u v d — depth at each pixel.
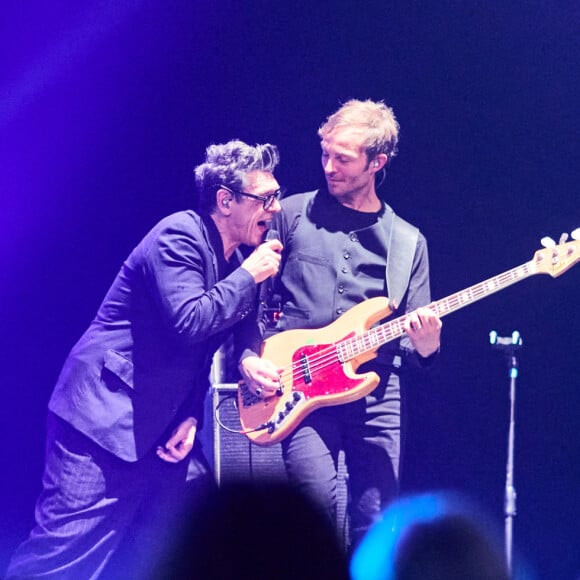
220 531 4.71
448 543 8.51
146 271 5.89
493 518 8.60
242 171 5.95
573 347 8.62
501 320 8.73
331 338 6.31
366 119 6.45
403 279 6.47
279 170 8.67
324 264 6.51
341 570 4.63
